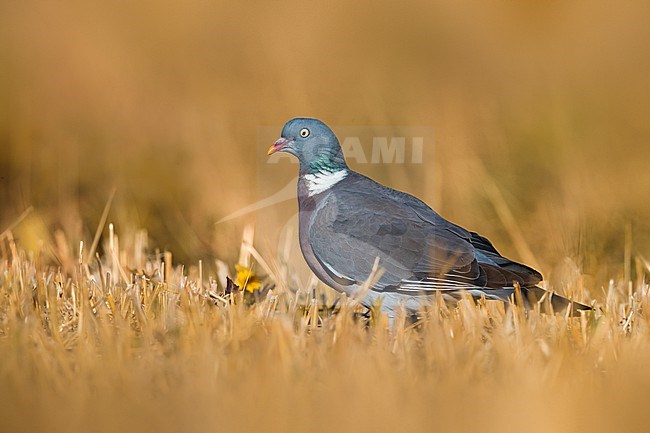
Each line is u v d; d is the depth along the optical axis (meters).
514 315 8.95
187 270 12.38
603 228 13.28
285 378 7.75
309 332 8.99
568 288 10.65
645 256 12.81
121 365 7.92
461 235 10.00
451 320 9.12
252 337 8.49
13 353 8.05
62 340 8.67
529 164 15.06
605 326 8.82
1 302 9.65
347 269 9.97
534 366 8.09
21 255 11.31
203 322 8.84
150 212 14.04
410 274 9.76
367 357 8.09
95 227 13.73
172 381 7.80
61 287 10.02
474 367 8.01
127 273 10.70
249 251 11.34
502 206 14.22
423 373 7.98
